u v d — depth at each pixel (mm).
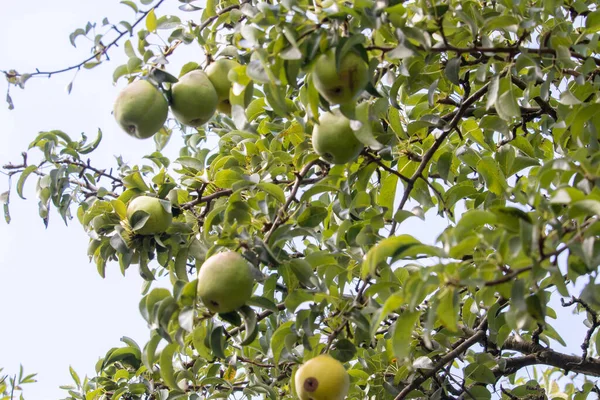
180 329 1807
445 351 2146
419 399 2176
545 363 2252
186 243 2031
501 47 1894
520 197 1746
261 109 2059
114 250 2062
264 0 2002
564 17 2078
